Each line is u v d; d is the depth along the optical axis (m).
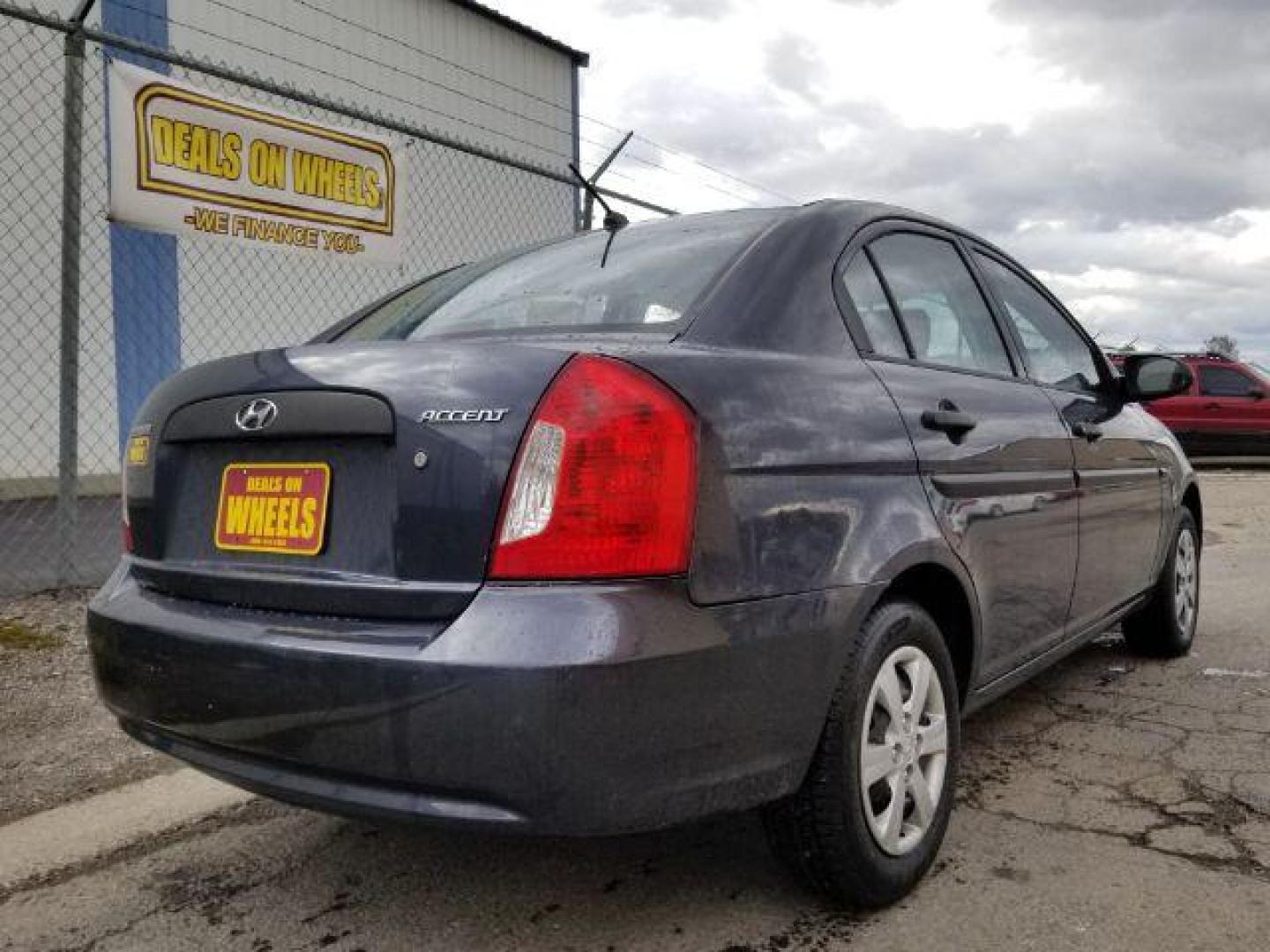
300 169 6.27
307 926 2.39
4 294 8.76
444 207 11.99
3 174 8.66
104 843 2.84
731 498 2.01
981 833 2.81
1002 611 2.93
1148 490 4.11
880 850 2.34
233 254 9.95
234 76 5.43
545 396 1.92
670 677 1.87
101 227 9.21
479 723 1.80
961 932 2.29
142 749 3.49
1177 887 2.49
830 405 2.34
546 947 2.27
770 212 2.86
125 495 2.57
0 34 8.51
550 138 13.95
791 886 2.50
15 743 3.50
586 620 1.81
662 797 1.89
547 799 1.80
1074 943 2.24
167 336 9.62
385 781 1.91
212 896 2.55
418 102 12.20
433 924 2.39
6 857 2.76
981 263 3.50
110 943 2.34
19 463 8.93
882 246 2.94
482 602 1.86
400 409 2.00
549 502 1.86
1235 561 7.65
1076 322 4.09
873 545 2.31
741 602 2.00
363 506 2.04
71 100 4.95
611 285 2.65
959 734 2.69
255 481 2.23
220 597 2.22
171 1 9.77
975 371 3.12
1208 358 16.28
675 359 2.08
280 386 2.19
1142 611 4.54
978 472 2.79
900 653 2.43
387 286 11.14
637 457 1.89
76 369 5.14
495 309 2.77
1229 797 3.04
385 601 1.95
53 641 4.46
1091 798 3.05
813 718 2.15
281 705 2.00
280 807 3.08
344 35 11.41
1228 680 4.33
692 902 2.44
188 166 5.65
